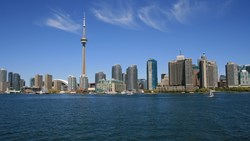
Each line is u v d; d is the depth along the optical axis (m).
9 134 66.88
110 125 82.38
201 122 87.81
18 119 99.81
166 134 66.56
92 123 87.38
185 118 99.69
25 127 78.56
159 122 88.62
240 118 98.94
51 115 115.81
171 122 88.31
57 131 71.44
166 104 197.88
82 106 184.25
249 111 129.38
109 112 130.00
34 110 145.88
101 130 73.00
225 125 80.50
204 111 130.25
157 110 139.62
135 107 167.50
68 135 65.88
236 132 68.31
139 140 60.06
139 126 79.81
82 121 93.00
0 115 115.69
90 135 65.81
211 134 66.00
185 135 65.19
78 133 68.50
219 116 106.19
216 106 168.25
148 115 112.50
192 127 77.00
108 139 61.25
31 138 62.09
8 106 185.12
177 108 153.00
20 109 154.00
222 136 63.47
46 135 65.75
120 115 113.69
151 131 70.88
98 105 196.00
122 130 72.75
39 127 78.56
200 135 64.94
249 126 78.12
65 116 111.19
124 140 60.09
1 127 78.44
